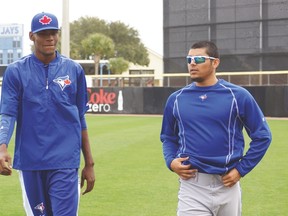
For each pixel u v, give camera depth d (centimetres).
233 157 385
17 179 876
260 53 2800
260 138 387
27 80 407
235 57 2852
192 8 2928
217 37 2886
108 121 2270
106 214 644
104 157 1130
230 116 385
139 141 1445
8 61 4919
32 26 405
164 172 939
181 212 394
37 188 414
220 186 389
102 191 775
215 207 390
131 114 2836
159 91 2786
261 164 1028
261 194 758
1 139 397
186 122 393
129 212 654
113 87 2866
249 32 2820
